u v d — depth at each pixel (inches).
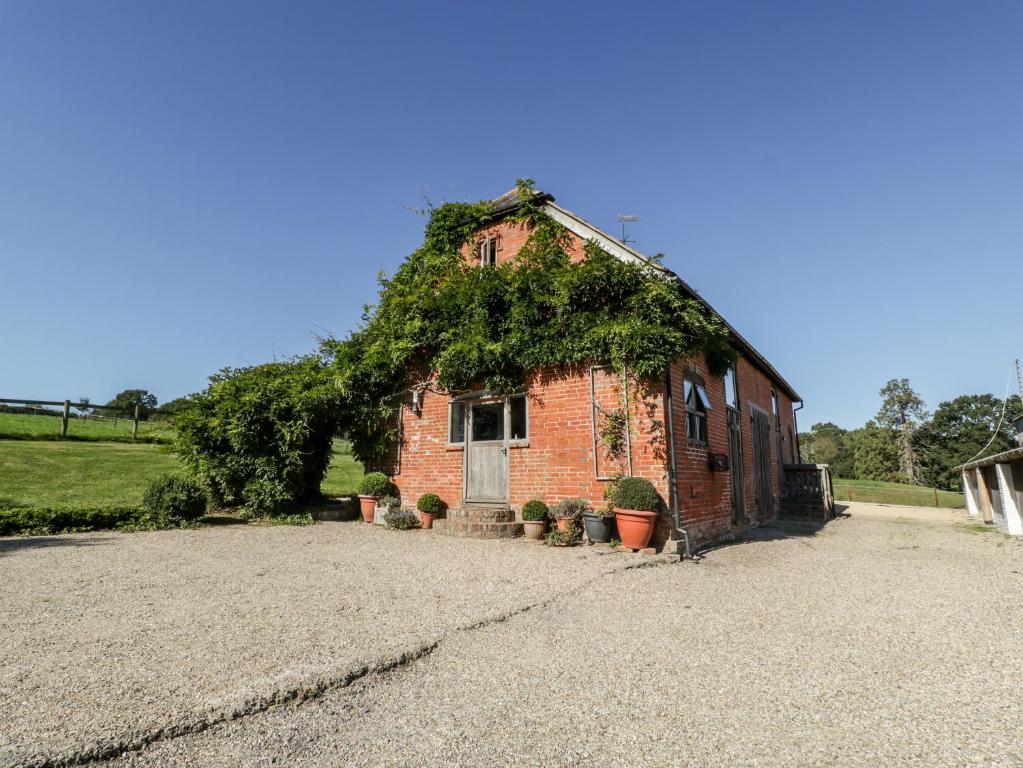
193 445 492.4
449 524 402.6
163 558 298.4
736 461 503.5
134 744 105.3
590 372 393.1
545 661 156.8
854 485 1568.7
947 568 321.4
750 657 163.9
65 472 606.9
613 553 324.2
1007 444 2193.7
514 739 113.6
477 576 260.1
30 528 379.6
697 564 313.1
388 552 327.6
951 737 118.2
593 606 215.0
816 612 215.9
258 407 488.4
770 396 695.7
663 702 132.5
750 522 523.8
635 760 106.8
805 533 508.1
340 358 535.5
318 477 529.3
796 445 930.7
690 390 409.4
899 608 225.1
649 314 363.9
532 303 419.8
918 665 160.1
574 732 117.0
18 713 114.8
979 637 187.0
